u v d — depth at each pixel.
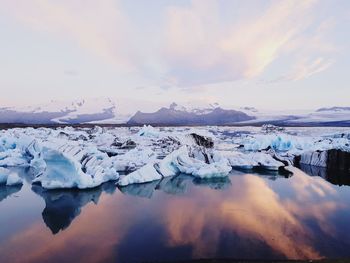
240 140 41.72
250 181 16.59
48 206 11.84
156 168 18.00
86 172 16.20
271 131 72.69
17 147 25.02
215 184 15.83
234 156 22.75
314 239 8.28
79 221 9.99
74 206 11.80
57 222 9.92
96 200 12.64
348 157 20.02
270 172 19.41
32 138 24.70
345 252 7.41
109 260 7.11
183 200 12.59
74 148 18.00
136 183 15.78
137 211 11.09
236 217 10.23
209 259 7.08
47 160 14.44
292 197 12.98
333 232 8.78
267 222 9.67
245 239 8.30
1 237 8.64
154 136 36.75
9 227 9.48
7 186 15.05
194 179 17.14
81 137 36.38
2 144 26.58
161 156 23.67
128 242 8.16
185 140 30.31
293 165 22.36
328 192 13.91
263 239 8.28
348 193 13.66
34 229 9.28
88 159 18.05
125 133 55.59
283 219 9.96
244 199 12.70
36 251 7.66
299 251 7.47
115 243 8.11
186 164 19.25
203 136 32.09
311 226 9.30
